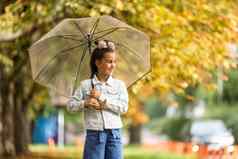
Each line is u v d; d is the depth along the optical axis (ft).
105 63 33.68
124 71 38.83
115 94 33.76
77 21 36.42
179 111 176.04
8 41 65.31
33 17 55.72
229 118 167.53
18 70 80.23
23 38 64.39
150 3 51.47
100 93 33.47
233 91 160.04
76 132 204.54
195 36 54.39
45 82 38.50
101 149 33.37
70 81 38.29
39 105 121.70
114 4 50.47
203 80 63.00
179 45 53.47
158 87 55.36
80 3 50.62
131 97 57.62
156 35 53.47
